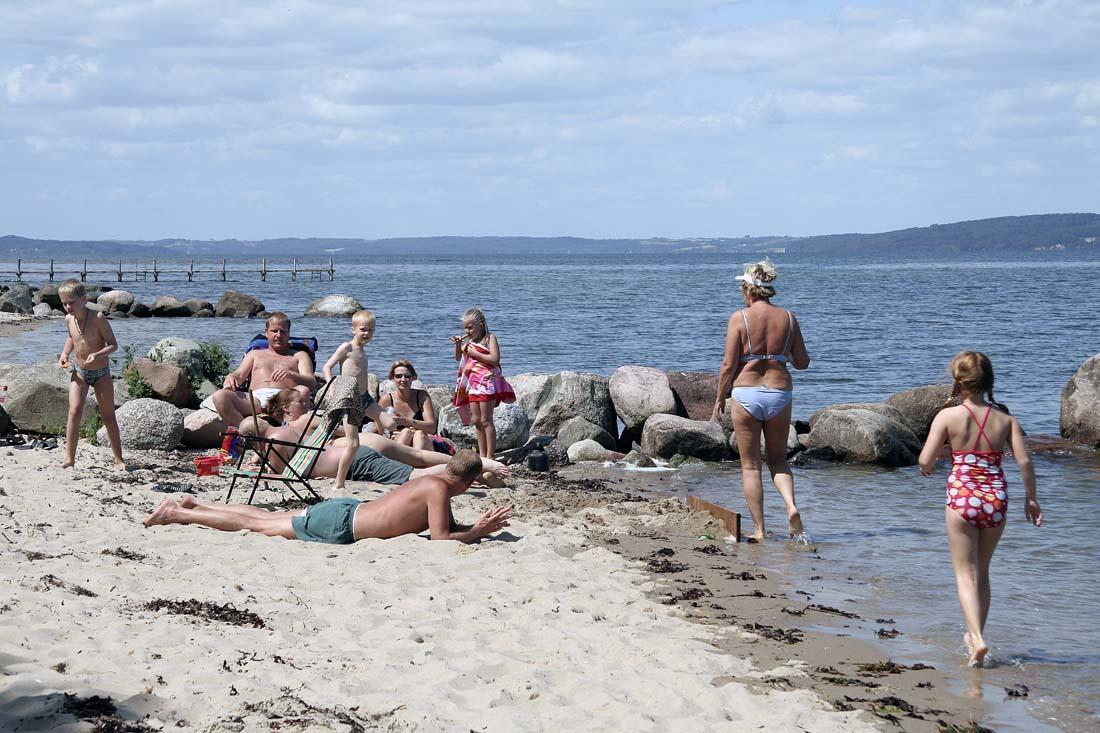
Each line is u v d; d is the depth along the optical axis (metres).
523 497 10.66
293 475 9.60
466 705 4.86
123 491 9.45
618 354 29.56
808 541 9.30
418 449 10.73
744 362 9.30
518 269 156.25
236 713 4.39
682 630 6.51
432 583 6.98
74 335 10.39
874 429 13.77
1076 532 9.63
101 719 4.16
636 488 12.16
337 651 5.45
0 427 12.38
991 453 6.29
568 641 5.91
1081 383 15.08
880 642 6.49
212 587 6.46
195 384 16.31
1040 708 5.47
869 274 118.69
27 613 5.49
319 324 42.31
